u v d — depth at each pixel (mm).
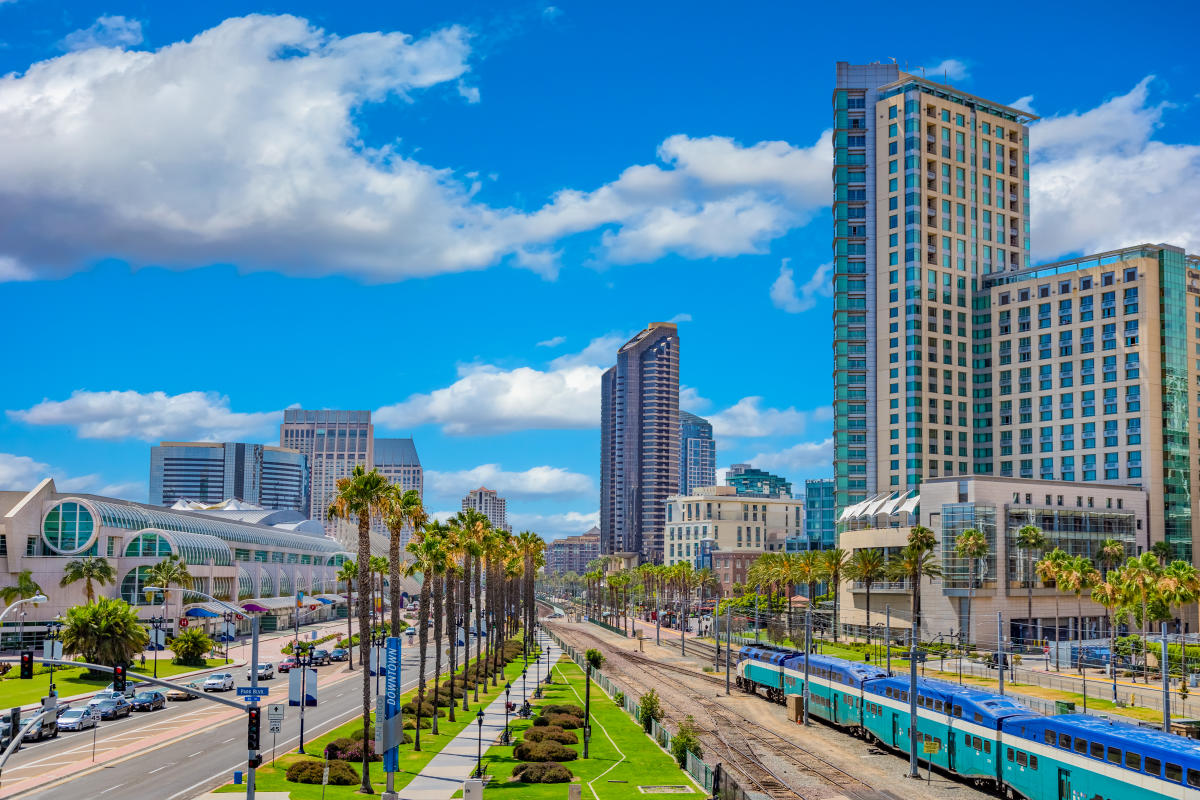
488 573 131625
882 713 75500
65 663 47156
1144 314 181625
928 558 150000
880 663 134125
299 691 69875
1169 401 181750
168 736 76125
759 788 61125
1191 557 180000
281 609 195875
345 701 98562
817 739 81625
